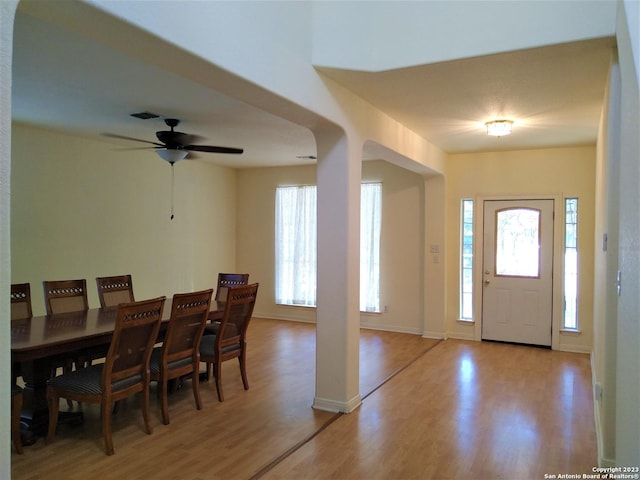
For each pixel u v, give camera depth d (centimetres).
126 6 195
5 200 138
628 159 191
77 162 546
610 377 279
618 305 229
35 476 275
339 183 376
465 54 299
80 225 551
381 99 392
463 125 477
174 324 353
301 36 316
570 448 313
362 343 624
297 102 310
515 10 286
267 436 330
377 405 393
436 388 438
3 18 139
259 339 638
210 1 239
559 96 376
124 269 606
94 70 320
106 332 338
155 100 391
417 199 683
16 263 489
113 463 291
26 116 446
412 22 315
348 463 291
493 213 634
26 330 342
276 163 745
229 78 261
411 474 278
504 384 452
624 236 206
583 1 270
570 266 600
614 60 278
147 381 334
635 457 155
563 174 596
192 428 344
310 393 421
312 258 755
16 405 301
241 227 815
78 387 307
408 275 691
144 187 635
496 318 634
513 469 284
